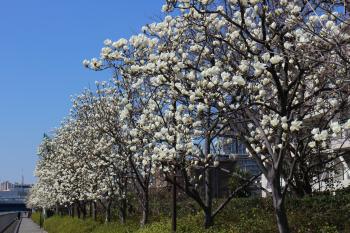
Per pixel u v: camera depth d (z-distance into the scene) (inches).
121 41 404.8
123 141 726.5
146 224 703.1
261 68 348.8
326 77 349.7
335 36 296.4
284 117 350.6
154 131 497.7
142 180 743.7
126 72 416.8
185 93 395.5
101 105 828.6
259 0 355.6
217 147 543.8
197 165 487.5
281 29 359.3
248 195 798.5
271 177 376.2
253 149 397.7
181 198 898.7
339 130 308.3
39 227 2324.1
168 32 436.5
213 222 557.6
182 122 437.7
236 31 383.6
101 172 916.6
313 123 444.1
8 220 2383.1
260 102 389.7
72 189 1210.6
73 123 1188.5
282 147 366.6
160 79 404.2
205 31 395.2
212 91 372.5
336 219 464.1
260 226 502.0
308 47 319.6
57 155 1396.4
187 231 564.4
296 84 384.5
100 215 1235.9
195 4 393.4
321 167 618.5
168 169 493.7
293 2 362.3
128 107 522.0
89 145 950.4
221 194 849.5
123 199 871.1
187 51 469.7
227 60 398.0
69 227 1244.5
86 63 407.8
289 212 511.8
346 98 372.5
